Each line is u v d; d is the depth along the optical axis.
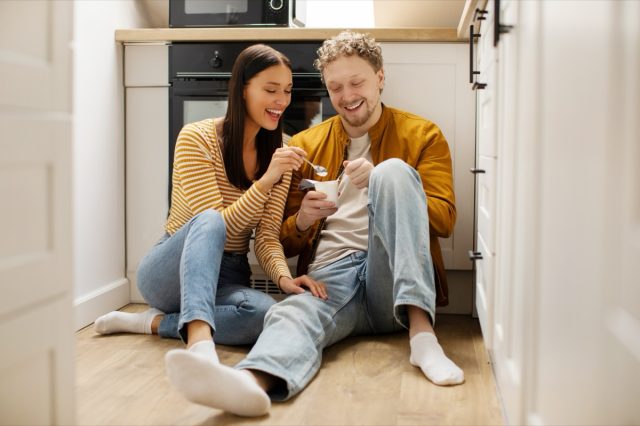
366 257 2.14
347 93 2.19
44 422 1.18
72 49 1.22
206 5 2.67
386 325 2.14
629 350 0.78
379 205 1.90
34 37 1.12
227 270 2.17
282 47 2.59
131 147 2.71
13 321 1.08
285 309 1.83
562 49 1.02
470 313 2.58
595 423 0.89
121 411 1.53
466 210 2.54
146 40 2.63
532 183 1.15
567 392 0.99
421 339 1.80
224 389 1.43
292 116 2.61
